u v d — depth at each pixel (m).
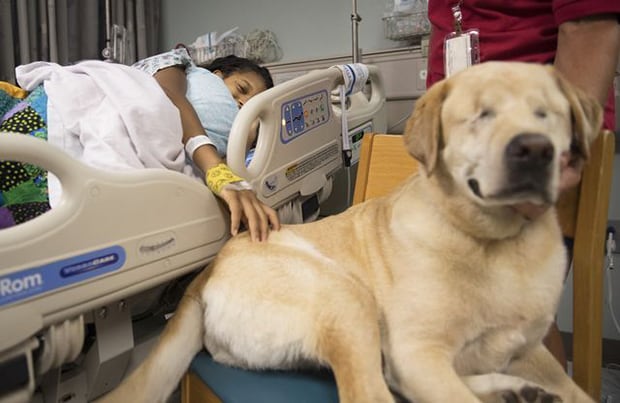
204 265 1.03
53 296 0.71
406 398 0.81
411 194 0.94
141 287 0.85
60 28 2.46
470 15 1.25
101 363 0.87
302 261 0.90
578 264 0.91
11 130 1.07
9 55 2.26
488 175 0.71
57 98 1.08
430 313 0.81
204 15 2.98
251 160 1.23
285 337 0.85
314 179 1.42
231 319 0.90
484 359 0.86
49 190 0.93
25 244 0.67
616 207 1.81
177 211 0.92
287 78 2.33
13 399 0.69
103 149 1.02
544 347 0.93
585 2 0.91
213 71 1.80
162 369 0.89
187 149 1.18
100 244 0.77
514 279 0.81
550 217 0.88
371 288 0.91
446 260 0.83
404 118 2.01
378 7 2.39
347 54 2.26
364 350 0.79
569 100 0.79
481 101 0.75
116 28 2.27
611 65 0.92
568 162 0.81
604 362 1.83
